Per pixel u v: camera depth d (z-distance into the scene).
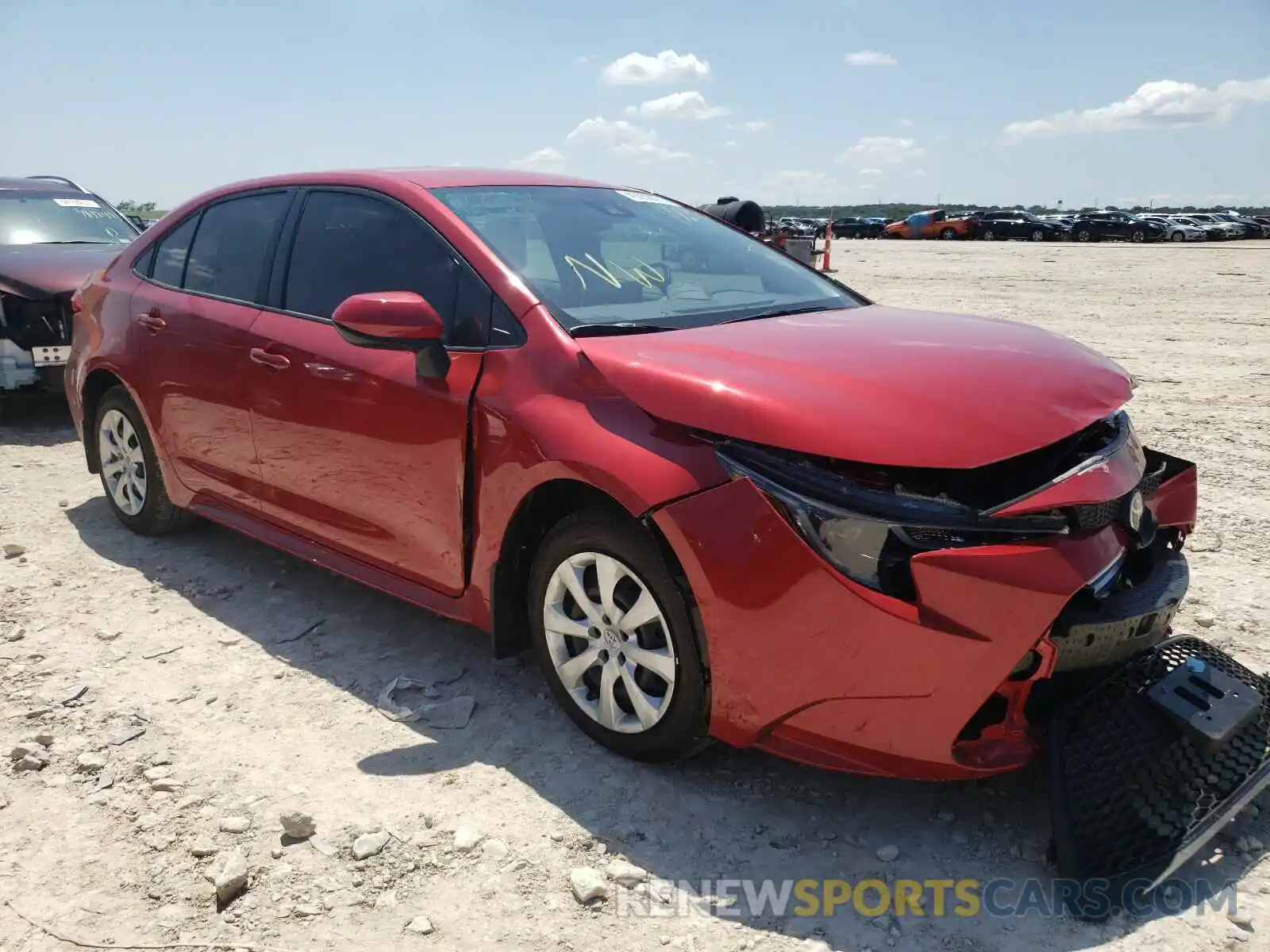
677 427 2.74
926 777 2.54
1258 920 2.41
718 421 2.63
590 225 3.80
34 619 4.11
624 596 2.93
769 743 2.70
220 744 3.19
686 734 2.83
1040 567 2.44
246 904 2.48
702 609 2.65
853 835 2.74
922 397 2.62
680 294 3.62
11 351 7.12
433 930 2.40
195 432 4.41
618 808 2.85
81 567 4.68
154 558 4.80
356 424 3.56
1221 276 22.52
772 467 2.56
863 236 56.12
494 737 3.22
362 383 3.52
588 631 3.05
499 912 2.46
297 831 2.69
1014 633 2.43
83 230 8.73
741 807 2.86
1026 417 2.60
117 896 2.52
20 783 2.98
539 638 3.21
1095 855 2.48
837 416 2.54
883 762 2.56
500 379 3.13
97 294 5.08
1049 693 2.69
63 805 2.88
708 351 2.90
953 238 52.25
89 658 3.78
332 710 3.40
